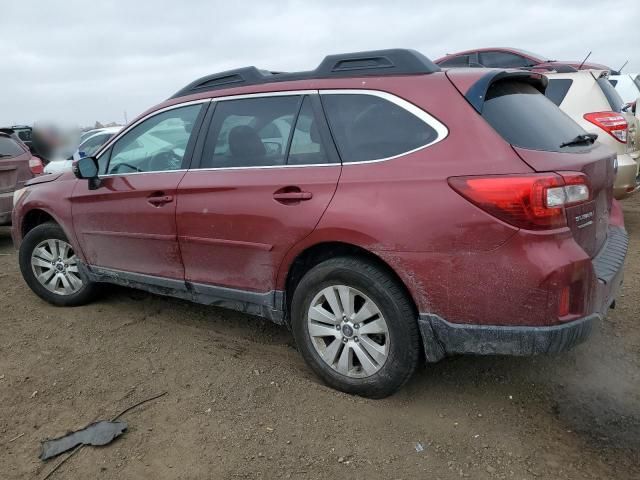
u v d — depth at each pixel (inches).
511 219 101.0
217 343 155.4
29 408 125.6
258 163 133.6
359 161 118.9
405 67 121.5
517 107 117.6
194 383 133.3
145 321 172.9
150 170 157.5
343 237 116.1
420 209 108.0
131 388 132.2
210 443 111.0
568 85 266.8
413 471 102.0
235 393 128.0
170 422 118.3
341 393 125.6
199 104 149.9
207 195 138.6
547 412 119.3
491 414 118.9
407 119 116.1
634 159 252.8
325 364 127.3
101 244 168.2
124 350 152.0
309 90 130.4
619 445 108.0
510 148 105.7
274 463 104.9
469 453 106.6
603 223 125.3
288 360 145.2
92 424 118.1
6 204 291.9
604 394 125.5
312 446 109.3
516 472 101.3
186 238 144.3
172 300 190.2
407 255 109.5
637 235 263.3
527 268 100.7
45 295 187.8
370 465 103.8
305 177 123.0
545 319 102.0
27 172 305.4
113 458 107.7
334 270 120.2
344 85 125.7
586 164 111.7
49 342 159.0
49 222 186.5
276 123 133.6
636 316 165.6
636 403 121.7
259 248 130.3
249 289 136.4
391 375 117.3
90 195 166.9
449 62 415.2
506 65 390.0
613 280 114.1
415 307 114.6
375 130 119.3
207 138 145.1
